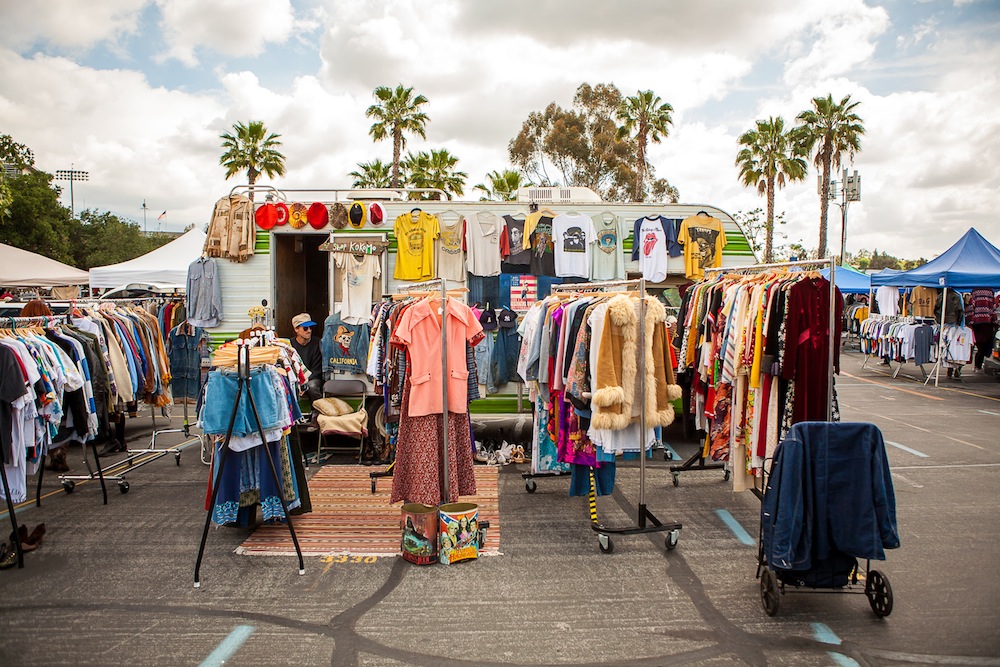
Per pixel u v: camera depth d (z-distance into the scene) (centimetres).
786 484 346
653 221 765
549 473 611
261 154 2923
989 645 323
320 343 751
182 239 1842
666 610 364
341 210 753
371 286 748
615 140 3091
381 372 614
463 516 434
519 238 756
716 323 546
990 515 525
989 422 921
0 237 3111
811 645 324
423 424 464
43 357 494
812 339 455
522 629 343
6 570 428
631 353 447
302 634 339
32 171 3388
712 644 326
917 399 1141
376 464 689
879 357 1705
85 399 565
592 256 765
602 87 3131
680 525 459
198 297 748
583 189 800
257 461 473
